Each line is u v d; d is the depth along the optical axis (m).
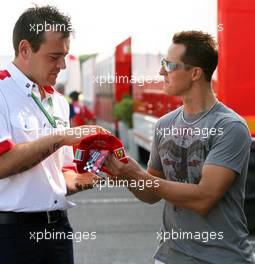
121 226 8.77
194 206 3.50
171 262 3.65
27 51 3.59
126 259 7.11
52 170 3.70
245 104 7.63
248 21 7.58
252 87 7.60
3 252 3.59
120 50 13.65
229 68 7.62
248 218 7.75
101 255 7.28
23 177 3.58
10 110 3.55
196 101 3.62
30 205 3.59
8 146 3.44
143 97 14.41
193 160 3.59
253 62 7.62
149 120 13.19
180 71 3.61
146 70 11.58
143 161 16.33
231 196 3.57
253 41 7.61
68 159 3.93
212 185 3.48
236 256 3.55
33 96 3.62
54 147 3.49
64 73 14.71
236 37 7.60
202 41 3.61
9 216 3.58
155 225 8.83
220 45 7.60
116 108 20.12
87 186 3.76
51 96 3.76
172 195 3.50
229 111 3.62
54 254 3.72
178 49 3.61
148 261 7.02
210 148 3.55
